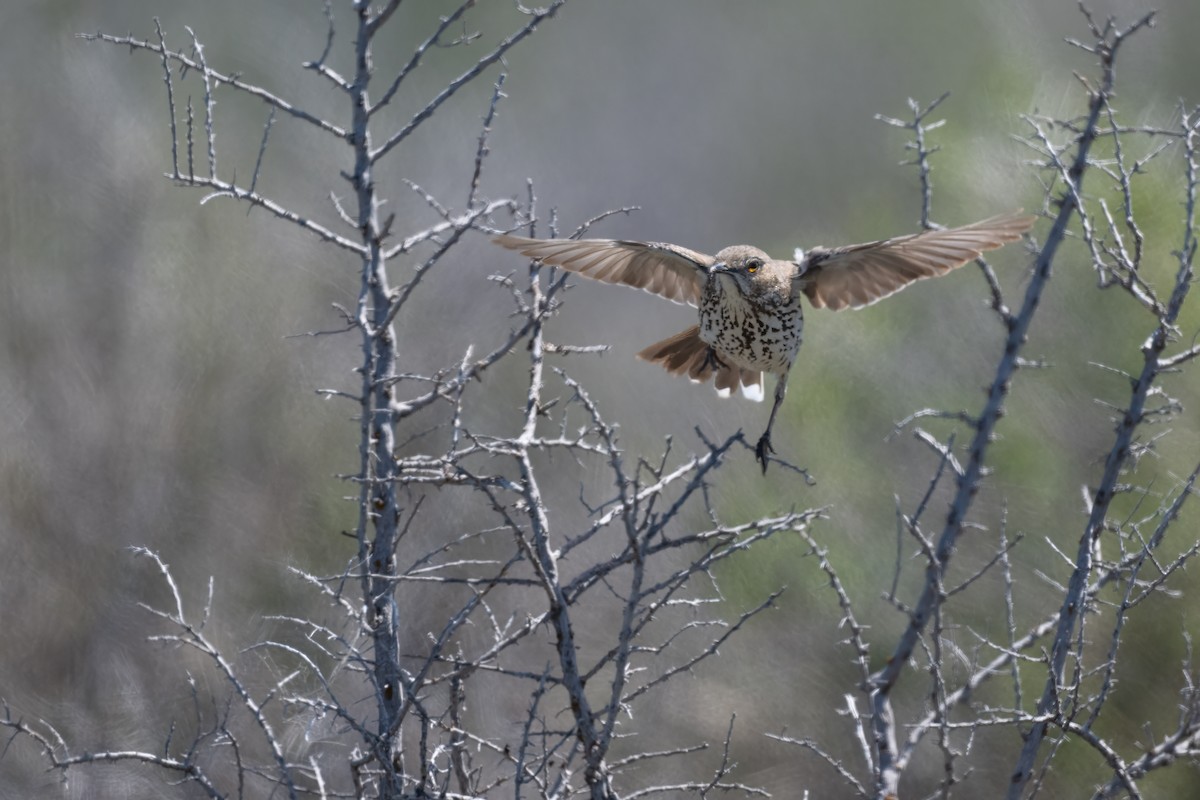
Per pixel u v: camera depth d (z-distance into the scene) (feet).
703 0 111.86
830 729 63.52
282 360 75.82
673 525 68.54
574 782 48.16
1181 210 60.64
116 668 63.31
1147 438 55.98
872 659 63.41
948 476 65.36
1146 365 31.30
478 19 108.17
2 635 64.13
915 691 63.26
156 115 88.58
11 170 80.18
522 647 64.03
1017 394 65.10
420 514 66.13
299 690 53.42
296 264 79.92
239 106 90.22
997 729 59.06
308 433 73.51
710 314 40.45
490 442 33.17
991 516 63.77
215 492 71.05
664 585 27.81
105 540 68.54
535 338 32.50
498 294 80.07
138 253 79.36
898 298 70.44
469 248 81.35
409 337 77.82
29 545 67.82
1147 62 75.25
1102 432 63.67
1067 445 64.39
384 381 29.94
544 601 65.67
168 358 75.31
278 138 88.48
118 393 73.87
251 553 69.15
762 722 63.41
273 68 92.17
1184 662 34.14
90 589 67.00
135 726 60.08
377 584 32.83
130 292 77.61
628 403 78.33
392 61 105.09
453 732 32.17
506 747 30.37
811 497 66.33
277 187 84.89
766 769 62.59
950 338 69.36
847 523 65.67
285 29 94.38
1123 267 32.55
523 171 103.09
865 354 68.95
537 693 28.66
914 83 103.76
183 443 72.43
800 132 108.06
